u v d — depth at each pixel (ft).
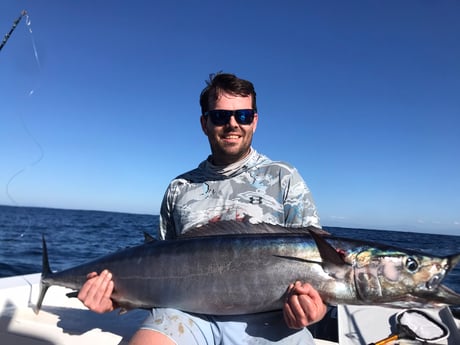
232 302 7.96
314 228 8.48
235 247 8.18
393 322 10.39
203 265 8.20
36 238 56.59
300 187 9.50
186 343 7.41
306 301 6.92
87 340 8.84
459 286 30.19
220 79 10.04
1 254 37.22
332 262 7.56
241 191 9.69
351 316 10.87
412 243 103.45
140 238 66.80
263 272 7.85
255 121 10.61
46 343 9.05
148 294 8.57
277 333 7.84
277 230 8.57
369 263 7.59
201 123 11.07
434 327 9.26
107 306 8.64
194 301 8.14
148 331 7.41
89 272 9.37
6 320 9.70
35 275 13.89
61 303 11.32
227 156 10.05
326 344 9.02
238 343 7.80
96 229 86.43
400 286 7.49
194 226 9.59
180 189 10.47
